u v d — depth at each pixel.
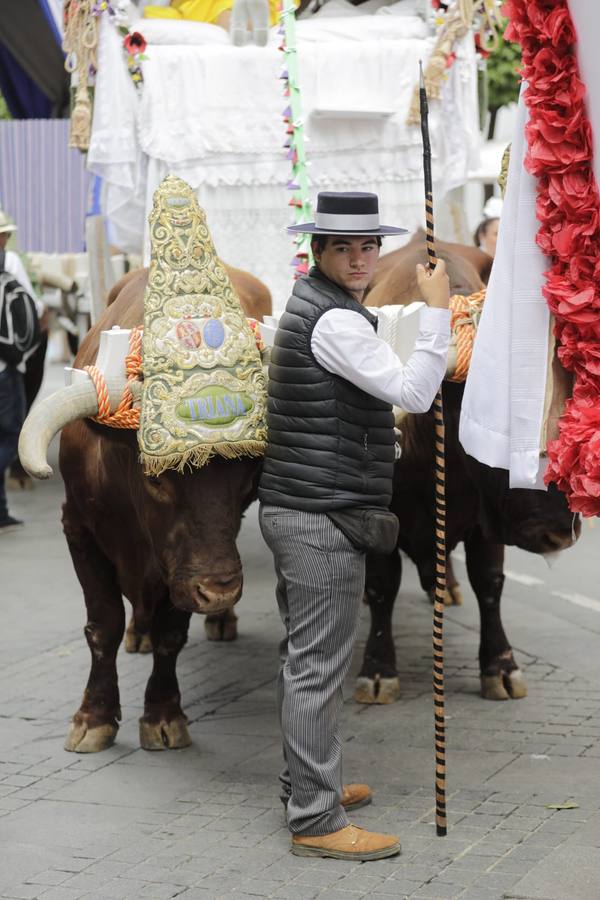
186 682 8.09
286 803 5.80
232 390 5.69
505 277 5.11
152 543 5.96
